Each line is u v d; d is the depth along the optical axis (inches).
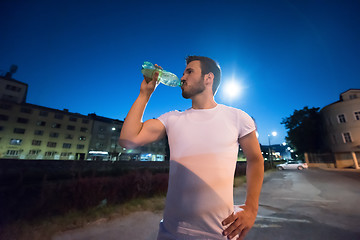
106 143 1653.5
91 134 1590.8
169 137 33.0
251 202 28.5
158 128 34.1
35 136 1333.7
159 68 33.8
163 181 244.5
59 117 1460.4
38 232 118.1
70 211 149.9
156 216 160.1
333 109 1005.8
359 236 115.4
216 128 30.0
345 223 138.1
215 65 37.8
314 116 1168.2
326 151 1080.8
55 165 330.3
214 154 27.9
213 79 37.8
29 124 1315.2
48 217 140.6
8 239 108.9
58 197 153.4
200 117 32.0
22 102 1305.4
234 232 24.9
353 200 212.4
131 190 204.1
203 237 25.3
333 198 228.8
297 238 115.9
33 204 140.2
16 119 1266.0
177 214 27.2
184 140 29.8
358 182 374.3
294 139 1224.8
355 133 908.0
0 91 1203.2
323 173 658.2
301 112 1210.6
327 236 117.3
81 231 126.6
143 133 31.6
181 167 28.5
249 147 31.3
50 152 1385.3
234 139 30.1
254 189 29.2
